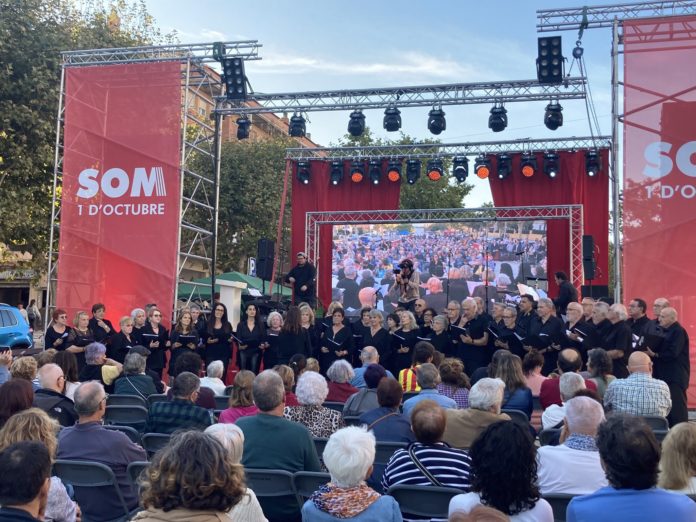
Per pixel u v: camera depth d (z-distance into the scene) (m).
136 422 6.10
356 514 2.92
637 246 10.24
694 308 10.00
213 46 12.55
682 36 10.41
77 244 12.45
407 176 16.42
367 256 17.23
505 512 2.80
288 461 4.13
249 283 21.17
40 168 17.45
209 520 2.26
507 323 9.87
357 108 13.84
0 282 31.41
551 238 16.41
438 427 3.76
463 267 16.75
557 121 13.09
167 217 12.24
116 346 9.91
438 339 10.16
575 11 10.95
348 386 6.77
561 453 3.65
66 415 5.32
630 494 2.71
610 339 8.45
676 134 10.27
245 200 26.41
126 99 12.57
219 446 2.36
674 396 8.17
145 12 21.47
